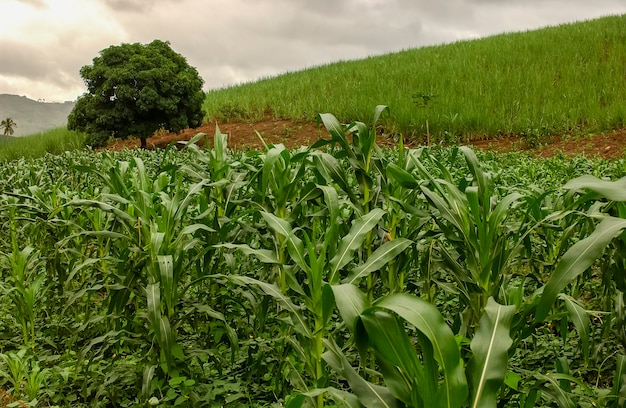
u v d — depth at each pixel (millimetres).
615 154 14859
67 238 3982
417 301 1589
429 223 4102
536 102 19500
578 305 2535
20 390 3395
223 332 3738
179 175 4566
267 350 3422
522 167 9891
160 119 21234
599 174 8188
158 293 2984
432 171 7879
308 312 3756
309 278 2645
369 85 24109
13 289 4062
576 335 3924
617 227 1932
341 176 3443
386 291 3855
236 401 3229
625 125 16891
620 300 2914
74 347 4082
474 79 22562
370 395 1751
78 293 3551
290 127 22281
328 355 2131
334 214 3059
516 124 18172
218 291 4172
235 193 4336
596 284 4574
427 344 1631
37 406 3285
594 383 3322
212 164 4484
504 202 2678
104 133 20766
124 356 3896
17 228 6059
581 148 15984
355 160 3531
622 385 2424
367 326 1617
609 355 3445
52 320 4395
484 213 2709
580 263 1917
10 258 5059
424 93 17406
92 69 20953
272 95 26156
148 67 20703
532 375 2201
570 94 19547
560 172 9273
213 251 3914
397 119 19453
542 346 3756
